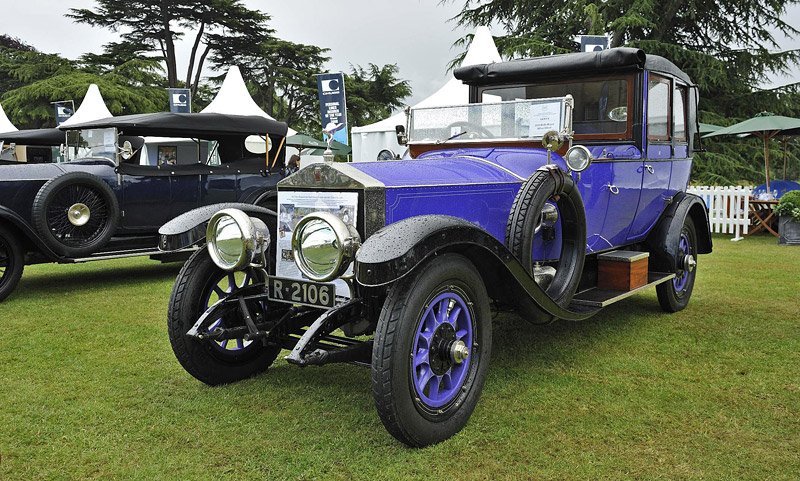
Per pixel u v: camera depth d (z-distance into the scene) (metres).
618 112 4.67
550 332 4.69
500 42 20.28
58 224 6.34
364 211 2.98
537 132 4.05
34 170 6.46
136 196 7.02
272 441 2.85
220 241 3.23
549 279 3.83
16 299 6.08
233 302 3.38
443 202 3.28
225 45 34.16
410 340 2.66
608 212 4.39
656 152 4.92
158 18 33.88
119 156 6.93
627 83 4.61
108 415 3.16
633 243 4.95
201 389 3.52
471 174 3.60
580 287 4.41
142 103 30.75
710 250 5.61
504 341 4.45
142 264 8.55
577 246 3.82
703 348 4.25
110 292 6.44
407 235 2.63
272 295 3.27
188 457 2.71
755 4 18.70
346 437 2.89
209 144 7.81
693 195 5.45
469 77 5.04
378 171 3.21
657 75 4.81
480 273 3.24
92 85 15.07
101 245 6.59
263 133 7.88
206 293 3.55
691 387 3.51
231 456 2.71
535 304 3.37
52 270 8.00
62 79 29.81
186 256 7.22
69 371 3.84
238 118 7.68
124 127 6.89
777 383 3.57
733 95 19.19
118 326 4.96
